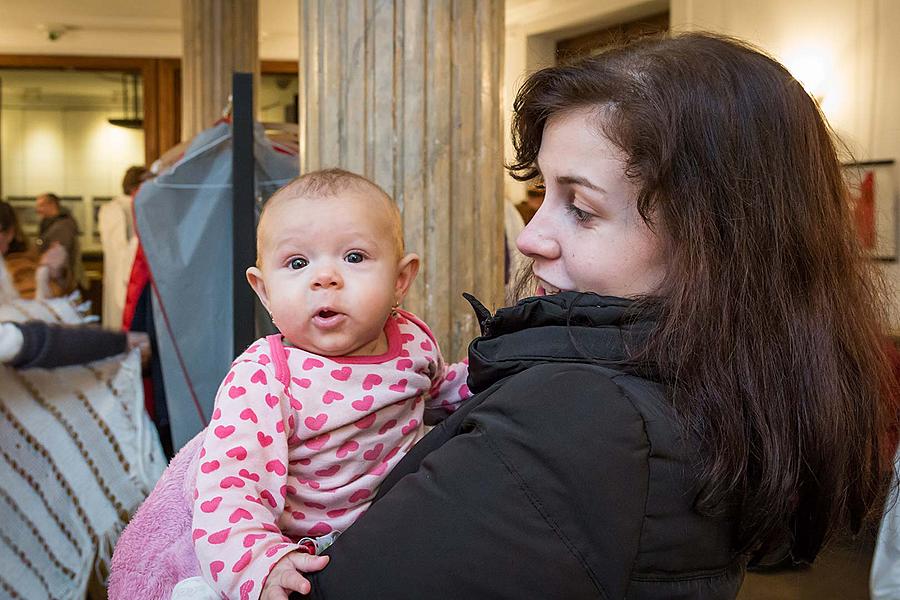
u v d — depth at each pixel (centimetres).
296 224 104
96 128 982
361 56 233
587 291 88
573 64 91
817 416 78
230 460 93
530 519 72
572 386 76
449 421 87
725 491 75
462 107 237
